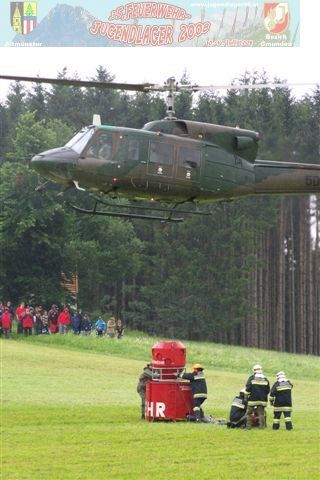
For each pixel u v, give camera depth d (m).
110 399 74.44
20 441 53.22
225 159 65.31
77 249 188.38
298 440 53.75
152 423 60.53
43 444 52.34
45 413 63.94
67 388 81.25
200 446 51.69
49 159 62.81
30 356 105.81
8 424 59.47
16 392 76.50
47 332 134.12
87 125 65.00
